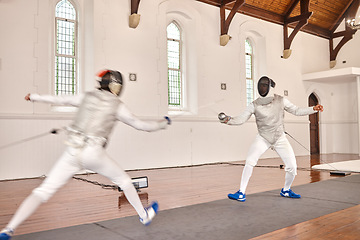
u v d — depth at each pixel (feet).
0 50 20.77
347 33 41.98
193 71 30.42
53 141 22.36
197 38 30.45
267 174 21.54
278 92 37.55
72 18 24.79
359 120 37.70
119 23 25.71
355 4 40.19
